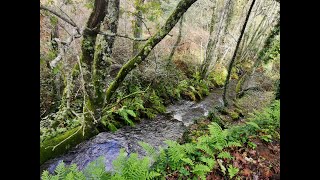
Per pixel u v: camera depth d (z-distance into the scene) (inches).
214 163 179.9
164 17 459.2
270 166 186.4
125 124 346.3
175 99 465.1
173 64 512.7
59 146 259.1
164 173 174.1
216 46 569.0
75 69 253.1
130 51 422.0
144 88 416.5
